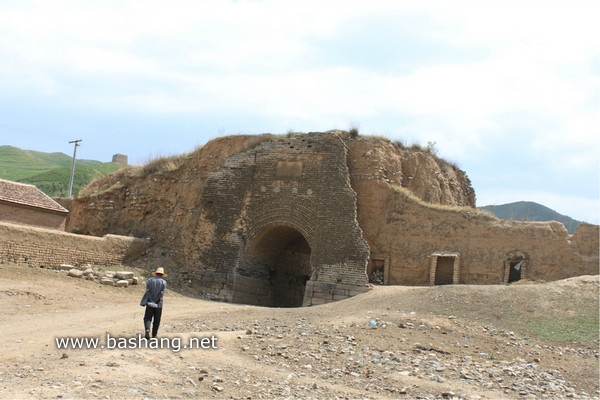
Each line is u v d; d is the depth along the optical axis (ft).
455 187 135.44
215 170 119.24
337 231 98.94
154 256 111.55
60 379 33.63
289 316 68.95
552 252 89.15
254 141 112.57
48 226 114.83
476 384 42.65
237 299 102.17
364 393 38.24
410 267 99.09
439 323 60.75
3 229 84.53
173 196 124.67
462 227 96.37
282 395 35.96
